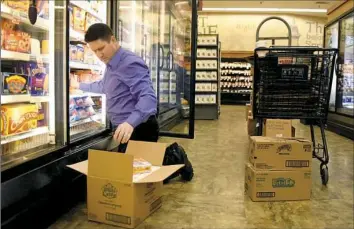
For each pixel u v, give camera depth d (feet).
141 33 17.06
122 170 7.63
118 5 13.03
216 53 29.96
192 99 13.76
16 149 7.86
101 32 8.13
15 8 7.43
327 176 11.31
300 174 9.71
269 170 9.58
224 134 21.74
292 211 8.96
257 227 7.96
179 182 11.35
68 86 8.84
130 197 7.61
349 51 22.04
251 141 10.02
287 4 43.04
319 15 48.01
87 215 8.38
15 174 6.87
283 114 11.33
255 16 48.96
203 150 16.66
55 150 8.34
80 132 10.43
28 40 8.09
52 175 7.89
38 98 8.38
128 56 8.46
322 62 10.96
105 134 11.25
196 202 9.50
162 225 7.95
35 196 7.30
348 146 18.16
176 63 19.49
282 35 48.83
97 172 7.88
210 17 49.49
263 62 11.05
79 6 10.31
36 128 8.44
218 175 12.26
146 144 8.89
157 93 18.84
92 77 11.50
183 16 18.69
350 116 20.72
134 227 7.72
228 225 8.04
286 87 11.14
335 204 9.50
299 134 22.18
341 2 24.12
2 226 6.28
